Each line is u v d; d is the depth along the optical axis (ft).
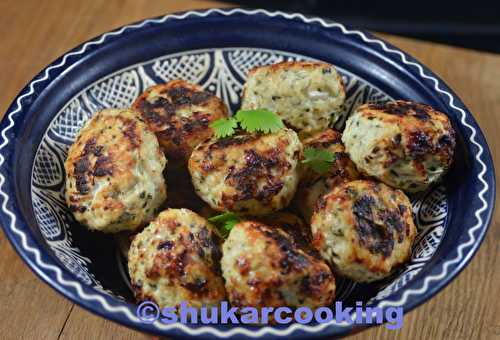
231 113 1.67
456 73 1.84
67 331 1.39
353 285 1.36
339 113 1.54
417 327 1.41
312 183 1.42
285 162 1.37
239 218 1.36
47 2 1.95
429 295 1.21
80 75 1.53
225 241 1.29
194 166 1.38
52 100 1.48
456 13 2.78
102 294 1.18
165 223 1.30
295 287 1.22
